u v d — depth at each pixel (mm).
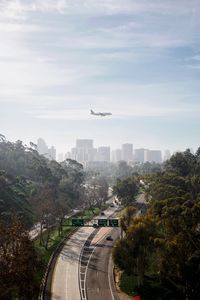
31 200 148000
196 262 61375
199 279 61906
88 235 116938
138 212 142750
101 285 76438
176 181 123312
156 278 77250
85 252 98812
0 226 54375
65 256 95188
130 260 75000
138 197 190125
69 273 82875
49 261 89562
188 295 63969
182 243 63781
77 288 74375
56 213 117688
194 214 71125
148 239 73500
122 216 88000
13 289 52375
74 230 123500
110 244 106625
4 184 146000
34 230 122625
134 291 72062
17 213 119062
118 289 74438
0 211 120812
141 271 74750
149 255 75125
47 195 131875
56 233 119438
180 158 161250
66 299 68812
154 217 82375
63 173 195375
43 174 177250
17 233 55438
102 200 186500
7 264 51875
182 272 62656
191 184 125062
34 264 57469
